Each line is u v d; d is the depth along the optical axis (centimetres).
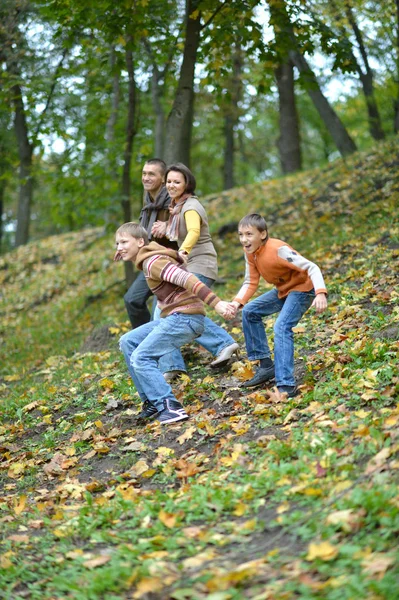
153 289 530
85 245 1639
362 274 782
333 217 1130
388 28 1507
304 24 920
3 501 462
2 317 1357
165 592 294
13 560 354
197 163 3159
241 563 306
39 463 534
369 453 378
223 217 1431
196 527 350
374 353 538
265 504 363
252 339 559
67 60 1118
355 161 1382
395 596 251
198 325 529
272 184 1567
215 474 416
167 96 1683
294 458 410
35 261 1631
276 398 508
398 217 960
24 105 1130
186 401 575
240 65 1683
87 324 1093
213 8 922
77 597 301
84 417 604
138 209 2289
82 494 445
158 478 449
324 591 266
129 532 361
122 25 908
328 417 448
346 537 304
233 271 1062
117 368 739
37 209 3356
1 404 723
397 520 297
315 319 684
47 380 797
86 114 1243
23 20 1116
